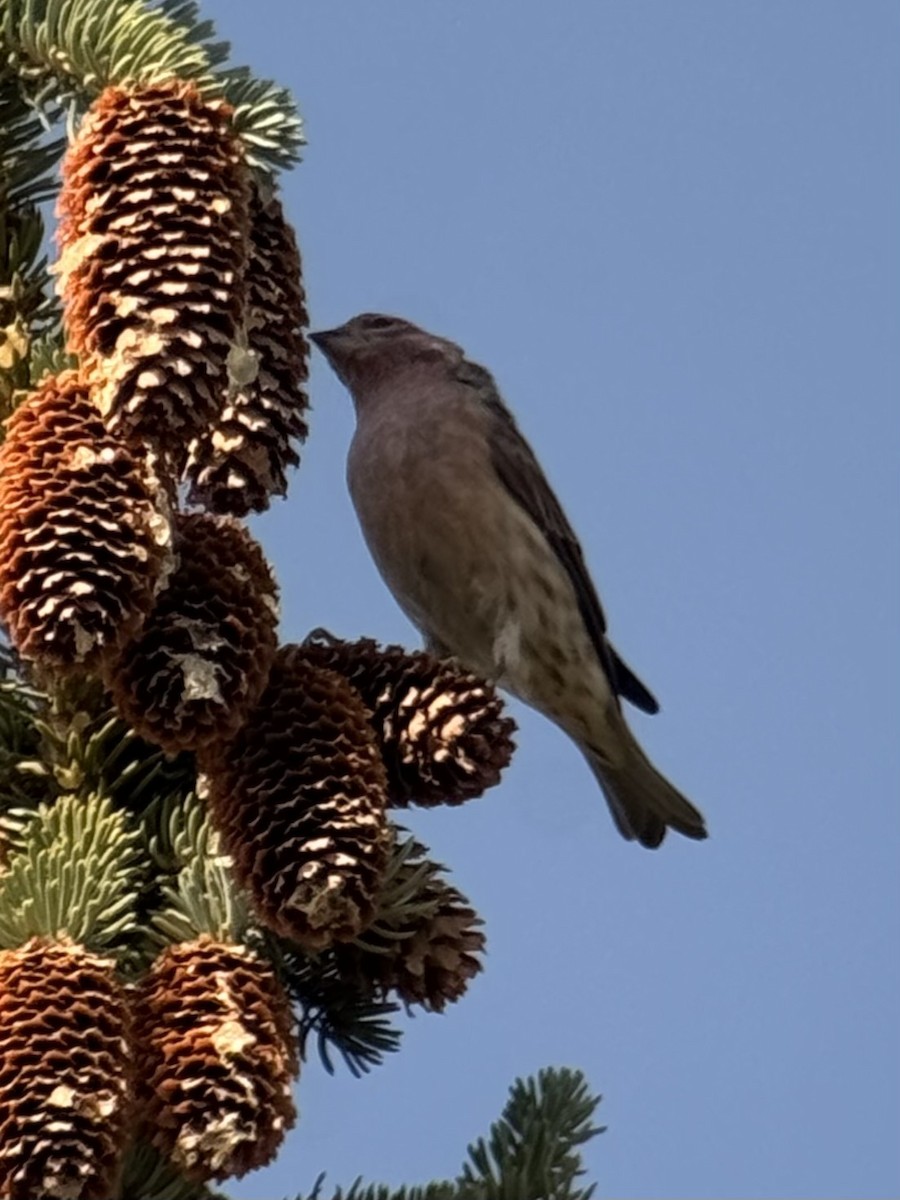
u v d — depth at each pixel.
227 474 6.74
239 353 6.38
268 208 6.86
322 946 6.12
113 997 5.64
